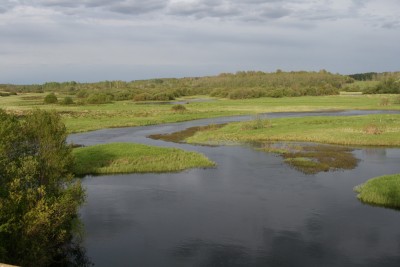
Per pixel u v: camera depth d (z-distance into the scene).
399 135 58.19
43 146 24.33
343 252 21.97
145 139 62.44
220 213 28.08
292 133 63.06
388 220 26.50
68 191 23.38
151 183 36.16
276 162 44.00
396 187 31.39
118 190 34.03
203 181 36.53
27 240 18.84
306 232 24.66
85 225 26.16
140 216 27.73
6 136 22.03
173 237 24.23
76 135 67.25
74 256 22.02
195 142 58.72
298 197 31.33
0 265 12.77
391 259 21.19
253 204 29.83
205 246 22.97
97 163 41.97
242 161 44.84
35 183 22.88
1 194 19.41
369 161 43.94
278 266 20.59
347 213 27.72
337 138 57.38
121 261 21.41
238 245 22.98
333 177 37.16
